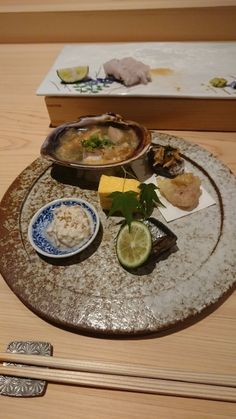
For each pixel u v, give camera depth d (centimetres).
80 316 23
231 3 42
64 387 21
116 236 28
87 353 22
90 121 35
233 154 34
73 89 37
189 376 20
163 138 36
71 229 26
